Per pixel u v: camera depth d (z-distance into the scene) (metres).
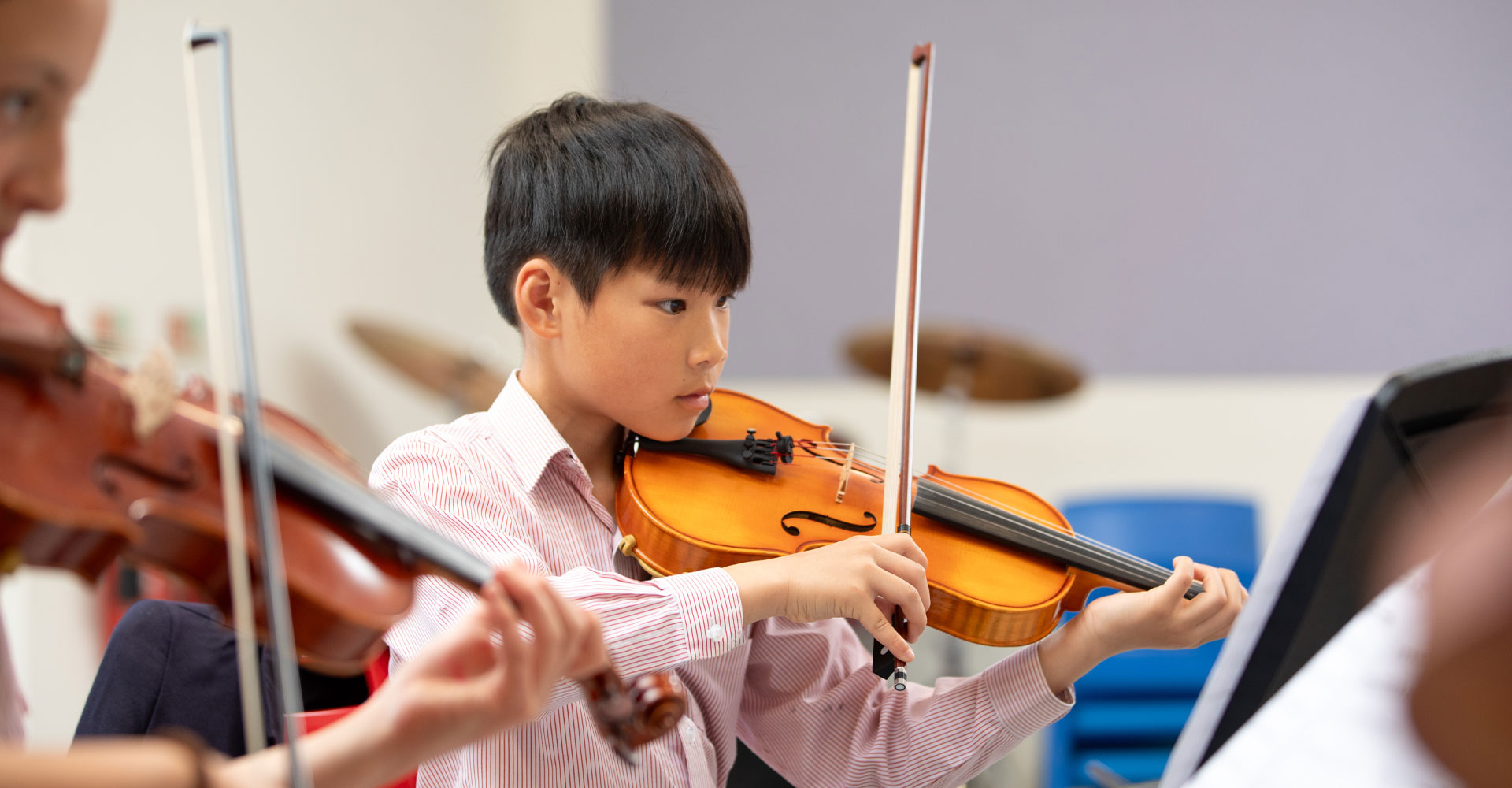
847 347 3.87
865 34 4.29
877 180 4.30
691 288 1.16
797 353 4.32
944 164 4.24
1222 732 0.73
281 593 0.70
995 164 4.24
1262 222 4.21
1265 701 0.73
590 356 1.16
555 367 1.21
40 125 0.76
